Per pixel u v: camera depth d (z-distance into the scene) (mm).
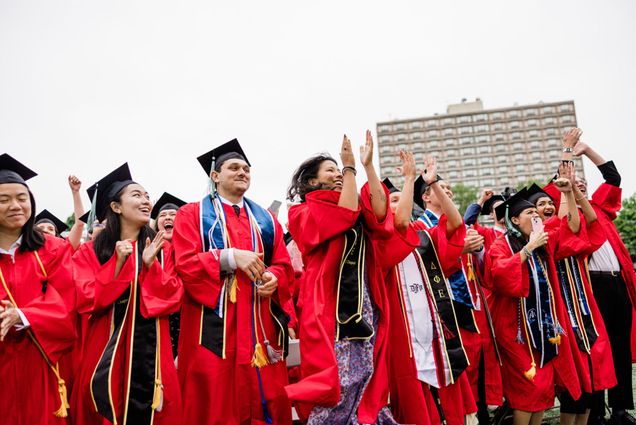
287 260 3914
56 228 5770
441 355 3596
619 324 4875
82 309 3268
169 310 3316
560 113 99812
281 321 3648
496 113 101375
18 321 2908
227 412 3324
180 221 3721
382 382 3240
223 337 3385
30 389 3000
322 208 3234
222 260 3443
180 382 3461
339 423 3137
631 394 4777
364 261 3375
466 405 3775
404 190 3547
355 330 3199
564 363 4258
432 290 3812
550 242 4637
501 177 99188
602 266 5008
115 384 3166
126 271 3287
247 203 4047
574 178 4691
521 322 4223
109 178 3723
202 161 4043
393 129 102688
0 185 3062
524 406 4105
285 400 3547
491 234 5105
